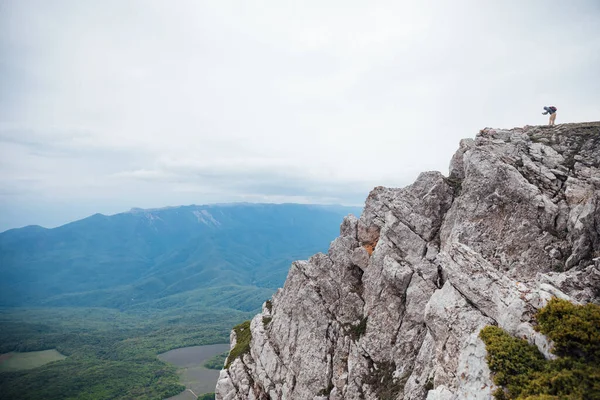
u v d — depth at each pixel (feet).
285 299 210.38
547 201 119.96
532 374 65.41
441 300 97.96
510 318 78.54
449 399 79.92
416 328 136.56
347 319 172.04
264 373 195.21
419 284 139.33
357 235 196.95
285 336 194.70
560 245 112.06
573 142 139.23
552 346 67.15
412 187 172.86
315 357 170.19
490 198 131.13
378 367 143.54
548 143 144.36
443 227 148.36
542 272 110.63
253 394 196.34
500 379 67.62
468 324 87.92
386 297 151.74
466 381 74.54
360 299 173.06
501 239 124.36
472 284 92.99
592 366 60.85
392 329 145.89
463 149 169.17
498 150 145.59
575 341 64.75
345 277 184.24
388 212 171.42
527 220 120.98
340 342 165.99
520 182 126.72
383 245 163.43
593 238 102.53
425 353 118.73
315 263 203.31
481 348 75.10
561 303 70.74
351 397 143.33
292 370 178.60
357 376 146.72
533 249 116.16
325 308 182.80
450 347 90.22
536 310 75.46
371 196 200.95
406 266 147.84
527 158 139.03
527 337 72.64
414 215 159.74
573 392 58.54
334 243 203.82
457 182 162.09
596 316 65.72
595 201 103.96
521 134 152.97
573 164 130.11
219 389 215.51
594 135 136.46
